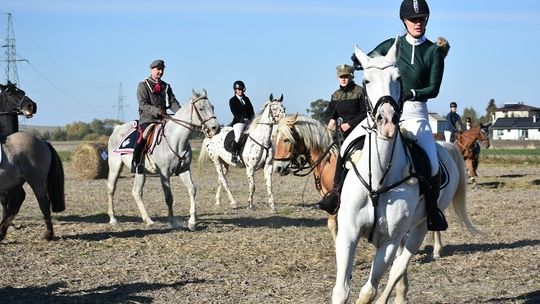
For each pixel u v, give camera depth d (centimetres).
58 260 1009
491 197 1956
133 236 1242
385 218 621
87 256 1045
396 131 597
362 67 624
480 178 2666
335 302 591
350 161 632
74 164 2720
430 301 782
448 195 761
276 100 1619
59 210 1192
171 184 2486
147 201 1895
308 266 960
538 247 1118
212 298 792
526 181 2511
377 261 628
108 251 1085
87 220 1477
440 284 862
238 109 1712
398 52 618
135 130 1385
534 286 847
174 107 1365
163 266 968
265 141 1622
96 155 2684
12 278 894
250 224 1416
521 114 12012
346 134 875
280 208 1728
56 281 878
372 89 606
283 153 1007
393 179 620
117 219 1493
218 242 1161
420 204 669
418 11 686
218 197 1778
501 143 6975
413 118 698
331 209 655
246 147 1647
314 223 1428
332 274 912
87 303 775
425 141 681
